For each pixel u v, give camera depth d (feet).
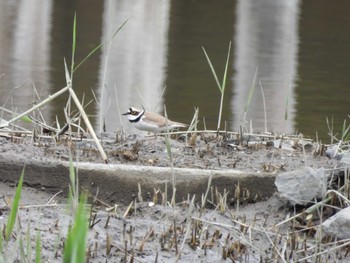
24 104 59.26
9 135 37.42
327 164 35.14
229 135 40.37
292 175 31.53
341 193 31.19
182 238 28.25
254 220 30.35
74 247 19.07
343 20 116.26
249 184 32.19
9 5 115.75
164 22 107.96
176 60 82.99
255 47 92.32
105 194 31.50
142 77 73.46
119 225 28.86
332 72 79.36
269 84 73.05
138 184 31.48
